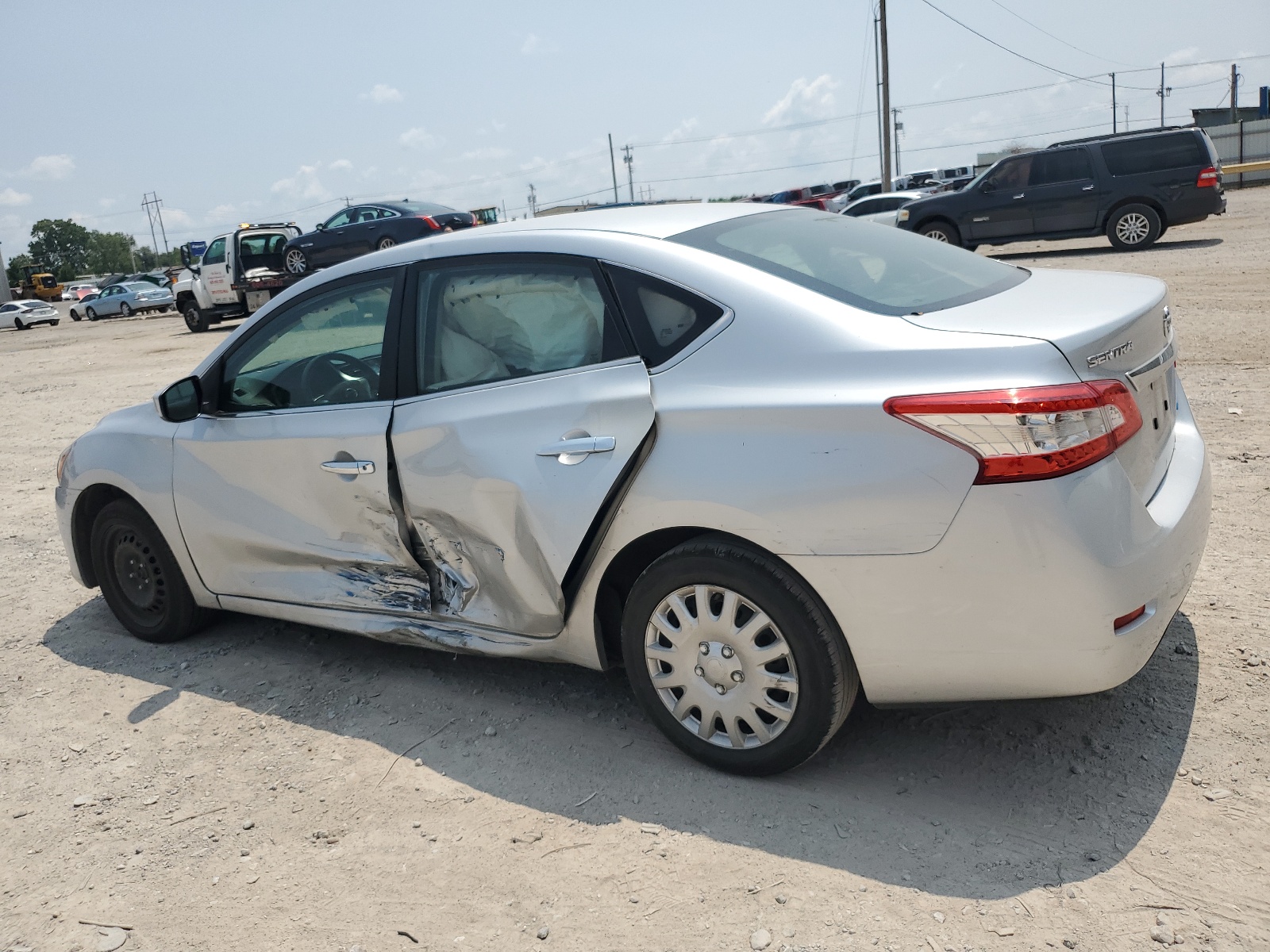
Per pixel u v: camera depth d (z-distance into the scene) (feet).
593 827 9.34
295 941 8.24
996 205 59.82
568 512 9.84
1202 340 28.40
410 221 69.46
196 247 146.41
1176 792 8.93
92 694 13.32
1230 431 19.19
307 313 12.41
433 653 13.55
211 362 13.37
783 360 8.99
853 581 8.55
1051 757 9.69
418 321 11.37
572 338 10.23
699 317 9.54
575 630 10.44
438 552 11.22
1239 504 15.42
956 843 8.59
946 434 8.07
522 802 9.87
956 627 8.30
